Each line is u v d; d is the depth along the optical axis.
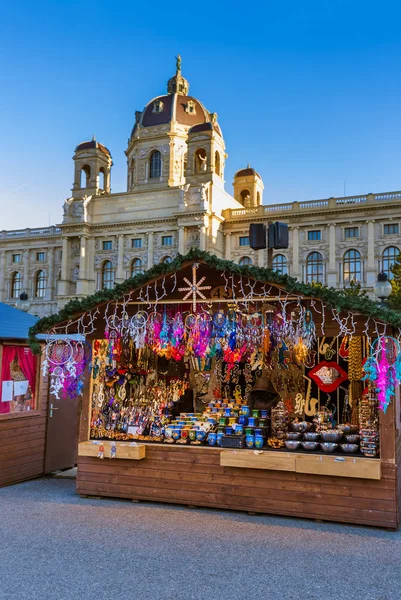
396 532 7.63
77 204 63.09
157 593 5.54
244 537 7.31
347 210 52.94
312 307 8.45
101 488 9.36
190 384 10.94
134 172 68.50
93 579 5.87
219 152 62.28
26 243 69.19
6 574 5.99
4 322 11.21
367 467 7.75
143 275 9.05
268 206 57.34
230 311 8.98
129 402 10.12
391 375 7.86
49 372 11.45
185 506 8.87
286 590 5.64
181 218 56.69
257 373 10.34
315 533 7.52
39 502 9.16
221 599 5.42
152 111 67.50
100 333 9.64
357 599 5.45
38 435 11.48
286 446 8.59
